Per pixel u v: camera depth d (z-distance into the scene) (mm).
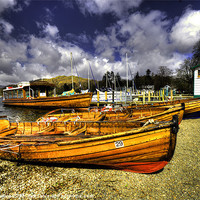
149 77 82438
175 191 3500
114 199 3314
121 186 3785
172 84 55188
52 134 7305
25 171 4715
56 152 4598
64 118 10125
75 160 4562
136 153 4285
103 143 4238
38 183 4020
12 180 4203
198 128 8562
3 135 7199
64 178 4242
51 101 22047
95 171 4602
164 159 4422
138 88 81062
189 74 41312
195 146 5984
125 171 4582
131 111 10570
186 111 10617
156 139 4137
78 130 6957
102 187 3764
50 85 25375
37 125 8180
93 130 7340
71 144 4391
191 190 3492
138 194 3457
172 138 4223
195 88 15773
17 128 8156
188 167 4504
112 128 6953
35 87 26031
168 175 4180
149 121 4723
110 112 11070
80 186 3828
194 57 38875
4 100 35750
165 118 6949
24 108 27766
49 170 4750
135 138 4172
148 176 4207
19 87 27484
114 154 4316
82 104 20844
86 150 4363
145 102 20859
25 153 4902
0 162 5453
